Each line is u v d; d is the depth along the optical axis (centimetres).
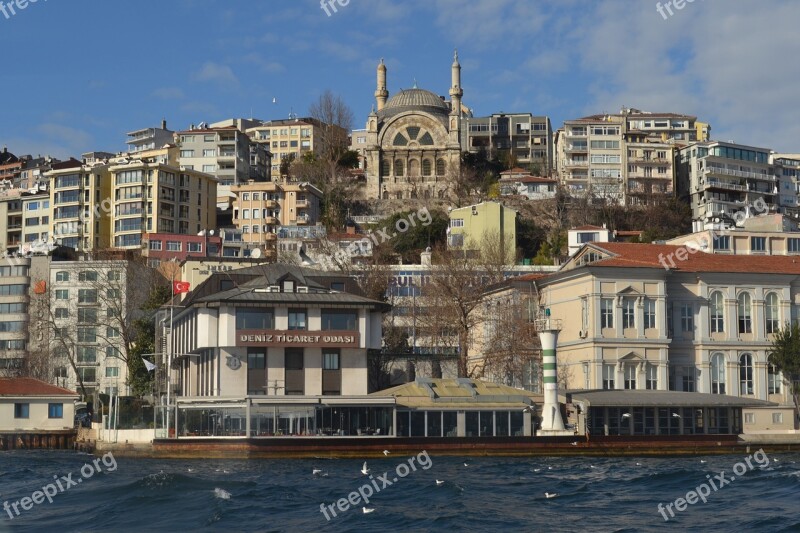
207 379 10412
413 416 9431
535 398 9856
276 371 10188
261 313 10150
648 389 10825
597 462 8838
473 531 5412
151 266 16000
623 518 5791
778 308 11606
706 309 11412
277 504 6153
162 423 9981
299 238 18912
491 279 13062
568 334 11519
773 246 13725
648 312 11162
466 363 11912
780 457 9381
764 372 11462
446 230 18438
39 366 13838
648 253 11769
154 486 6706
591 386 10944
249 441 9050
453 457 9212
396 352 12662
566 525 5575
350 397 9300
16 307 15712
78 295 15375
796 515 5797
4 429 11094
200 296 10750
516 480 7362
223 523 5597
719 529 5447
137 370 12650
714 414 9956
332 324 10350
